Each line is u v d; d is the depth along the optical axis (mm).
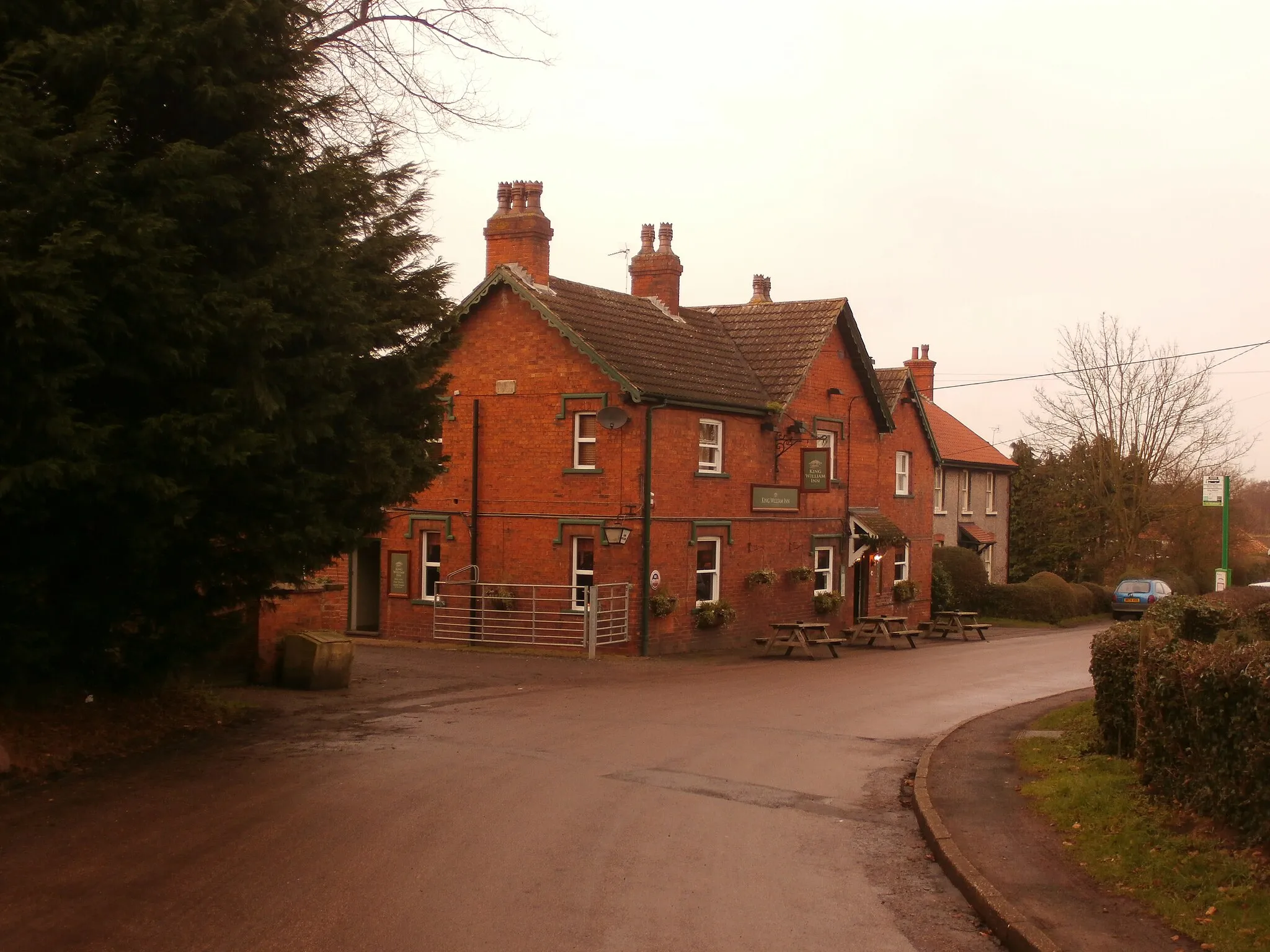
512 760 11844
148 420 9945
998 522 52938
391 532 28703
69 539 10672
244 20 10438
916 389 38625
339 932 6652
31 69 9953
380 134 14477
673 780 11156
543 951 6477
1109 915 6898
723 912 7281
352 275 12734
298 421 11344
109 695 12875
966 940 6902
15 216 8984
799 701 17641
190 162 10109
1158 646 9445
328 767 11227
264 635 16859
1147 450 50500
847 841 9156
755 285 36812
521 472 26984
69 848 8203
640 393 25203
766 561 30125
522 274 27141
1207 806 8062
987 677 22125
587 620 24906
